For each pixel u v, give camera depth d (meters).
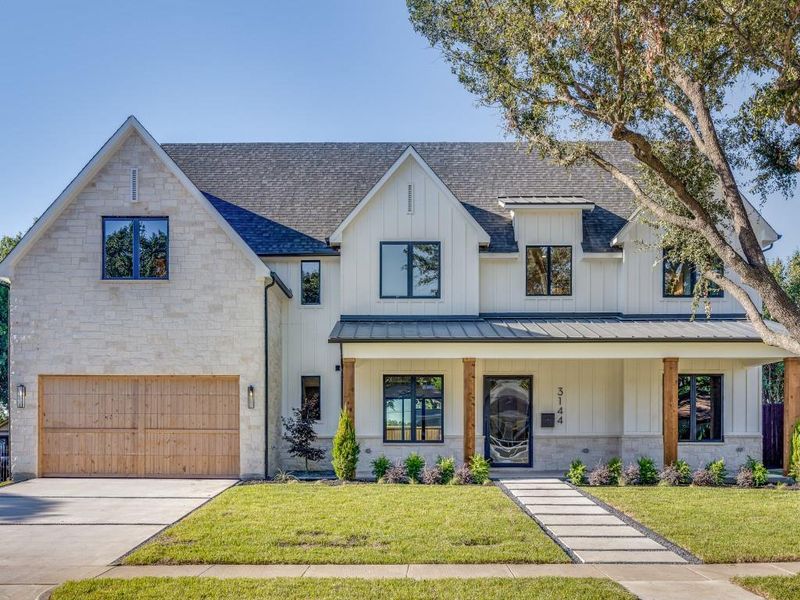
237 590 8.75
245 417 18.20
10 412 18.17
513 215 21.47
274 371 19.62
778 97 11.71
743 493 15.53
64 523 12.88
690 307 20.69
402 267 20.59
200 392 18.41
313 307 20.94
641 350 18.25
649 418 20.22
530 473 19.59
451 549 10.71
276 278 18.83
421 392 20.39
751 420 20.36
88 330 18.27
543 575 9.53
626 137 13.09
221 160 25.19
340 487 16.14
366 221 20.61
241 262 18.36
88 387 18.41
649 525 12.38
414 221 20.59
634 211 20.45
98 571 9.83
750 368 20.45
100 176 18.39
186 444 18.33
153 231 18.38
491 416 20.78
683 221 12.88
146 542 11.48
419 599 8.41
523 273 21.14
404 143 25.84
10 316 18.23
